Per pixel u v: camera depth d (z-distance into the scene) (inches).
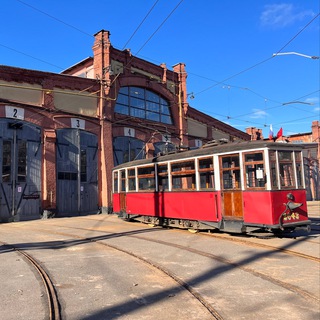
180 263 312.8
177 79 1250.6
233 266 299.6
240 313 193.0
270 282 252.1
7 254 361.1
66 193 884.0
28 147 824.9
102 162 963.3
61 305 204.4
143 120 1095.6
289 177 441.4
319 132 1770.4
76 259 331.9
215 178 476.4
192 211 511.5
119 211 716.7
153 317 186.1
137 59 1098.1
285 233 461.4
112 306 203.0
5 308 198.2
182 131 1220.5
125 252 366.3
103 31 990.4
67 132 903.1
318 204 1357.0
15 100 804.0
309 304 207.6
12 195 791.7
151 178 611.2
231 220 454.9
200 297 219.9
